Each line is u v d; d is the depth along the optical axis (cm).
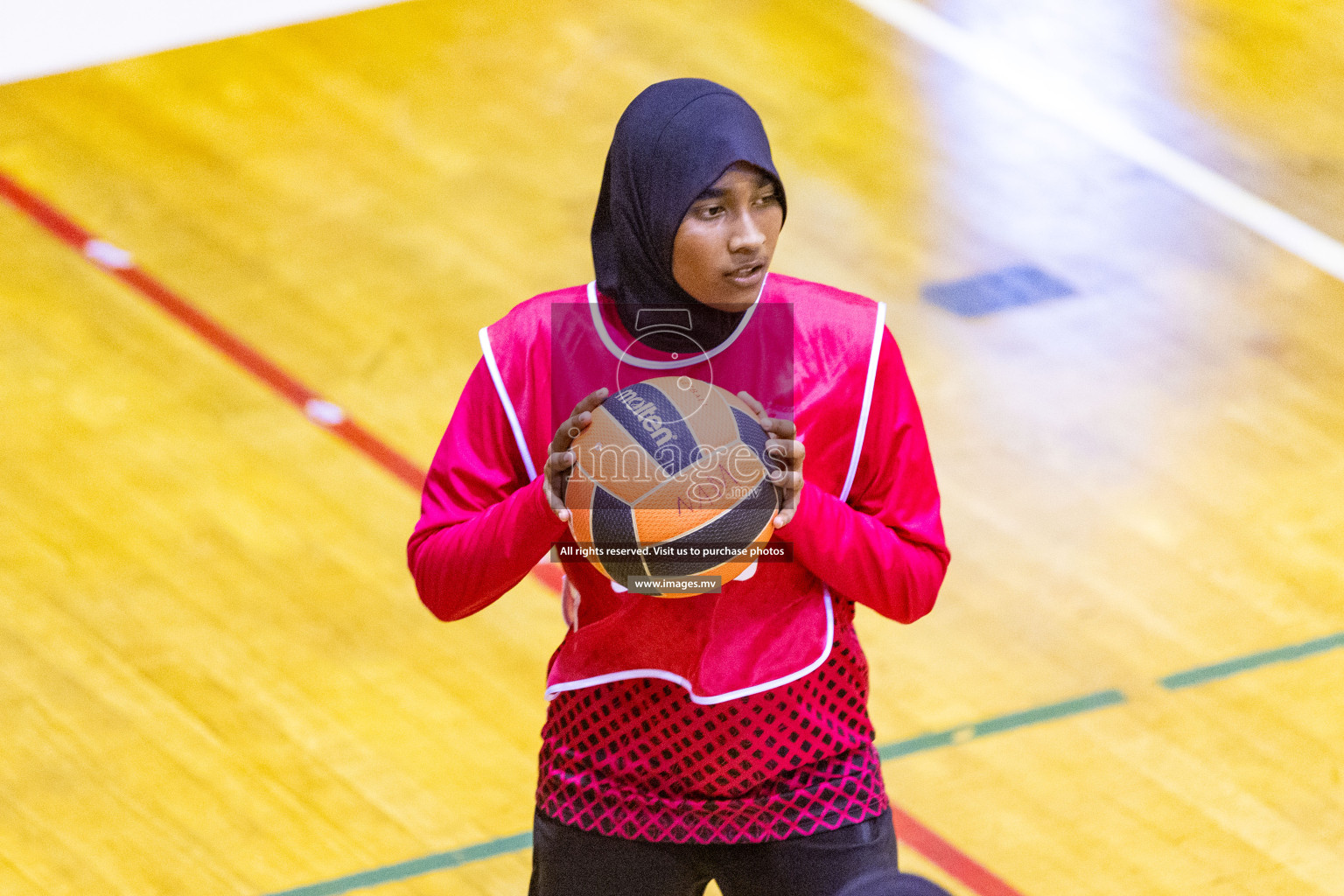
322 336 1736
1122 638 1369
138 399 1639
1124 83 2262
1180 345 1750
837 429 764
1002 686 1317
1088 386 1684
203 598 1400
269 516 1496
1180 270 1878
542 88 2208
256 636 1362
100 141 2072
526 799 1212
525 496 738
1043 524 1498
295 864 1152
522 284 1825
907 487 782
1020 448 1594
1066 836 1173
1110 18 2423
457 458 784
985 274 1858
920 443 785
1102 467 1570
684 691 762
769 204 732
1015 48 2342
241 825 1184
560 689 779
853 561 751
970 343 1742
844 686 790
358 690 1311
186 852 1159
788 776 778
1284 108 2220
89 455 1563
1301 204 2014
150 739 1257
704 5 2416
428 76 2234
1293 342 1761
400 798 1210
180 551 1451
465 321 1764
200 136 2089
